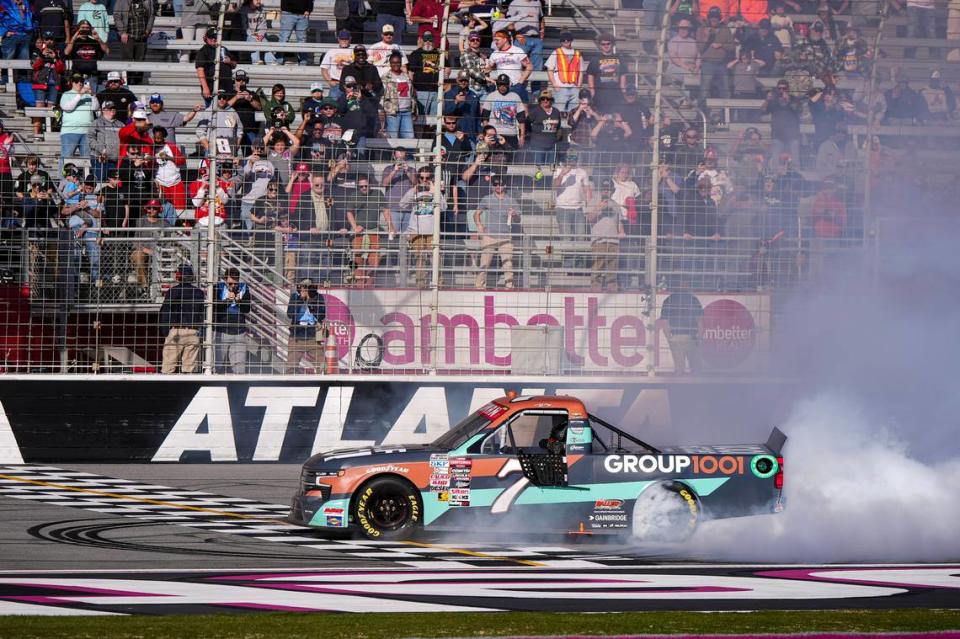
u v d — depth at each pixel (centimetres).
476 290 5444
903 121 6681
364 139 6012
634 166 5569
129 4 6788
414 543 3606
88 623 2298
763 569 3219
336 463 3669
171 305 5225
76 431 5197
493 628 2319
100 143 5984
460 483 3662
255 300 5384
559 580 2992
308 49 6775
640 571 3161
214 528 3775
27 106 6631
